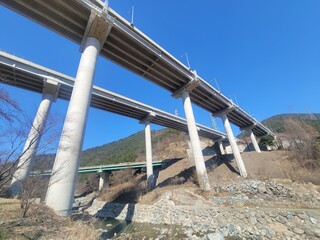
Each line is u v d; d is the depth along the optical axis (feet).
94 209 116.57
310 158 105.60
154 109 139.03
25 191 33.01
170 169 162.61
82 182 209.67
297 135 124.67
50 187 38.86
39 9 58.70
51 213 33.40
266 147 200.13
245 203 63.62
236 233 46.60
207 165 147.84
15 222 25.48
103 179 167.84
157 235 52.85
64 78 94.63
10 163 25.55
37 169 38.73
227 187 82.58
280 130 263.08
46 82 88.17
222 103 134.41
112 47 77.20
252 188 76.74
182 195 75.31
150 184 121.60
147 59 86.79
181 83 108.78
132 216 83.30
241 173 116.78
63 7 59.06
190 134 98.48
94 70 57.72
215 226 52.21
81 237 24.57
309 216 40.52
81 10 60.64
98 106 119.03
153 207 77.71
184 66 99.55
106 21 61.98
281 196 67.72
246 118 166.50
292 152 123.44
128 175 185.16
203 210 59.26
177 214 65.41
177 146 250.57
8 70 81.00
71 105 49.01
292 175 89.66
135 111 131.85
